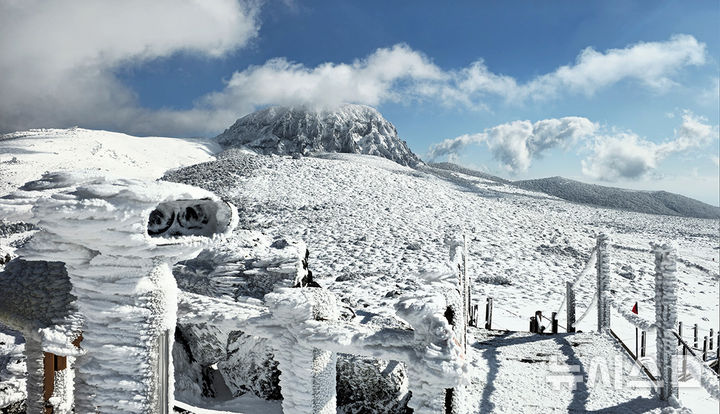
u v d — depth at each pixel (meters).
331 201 33.16
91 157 68.62
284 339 3.33
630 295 17.62
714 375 5.76
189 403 5.29
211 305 3.67
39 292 3.25
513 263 22.05
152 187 2.68
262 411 5.40
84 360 2.85
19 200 2.69
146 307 2.79
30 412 3.64
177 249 2.81
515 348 7.88
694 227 44.84
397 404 5.64
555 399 6.02
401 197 36.03
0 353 5.41
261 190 35.00
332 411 3.48
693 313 15.45
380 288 15.14
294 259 6.41
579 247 27.11
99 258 2.71
